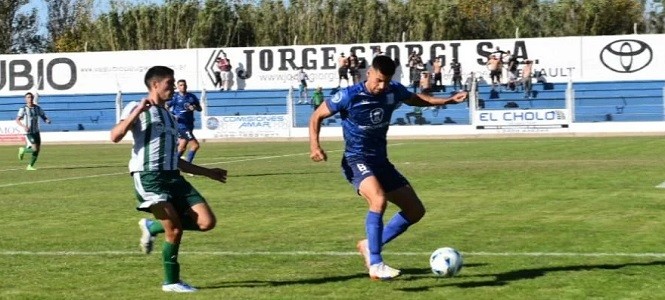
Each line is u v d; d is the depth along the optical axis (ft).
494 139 135.85
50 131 168.14
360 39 200.44
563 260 31.60
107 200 55.42
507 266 30.63
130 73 169.27
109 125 170.19
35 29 242.17
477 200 51.83
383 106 28.09
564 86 157.99
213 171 27.89
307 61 164.45
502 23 196.65
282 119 153.79
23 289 27.96
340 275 29.71
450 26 196.75
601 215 43.62
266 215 46.68
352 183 28.68
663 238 36.11
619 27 192.24
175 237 26.94
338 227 41.57
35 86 170.81
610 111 156.56
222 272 30.55
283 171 76.18
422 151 103.30
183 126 73.46
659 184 58.29
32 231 41.70
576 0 193.16
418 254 33.47
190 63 167.94
